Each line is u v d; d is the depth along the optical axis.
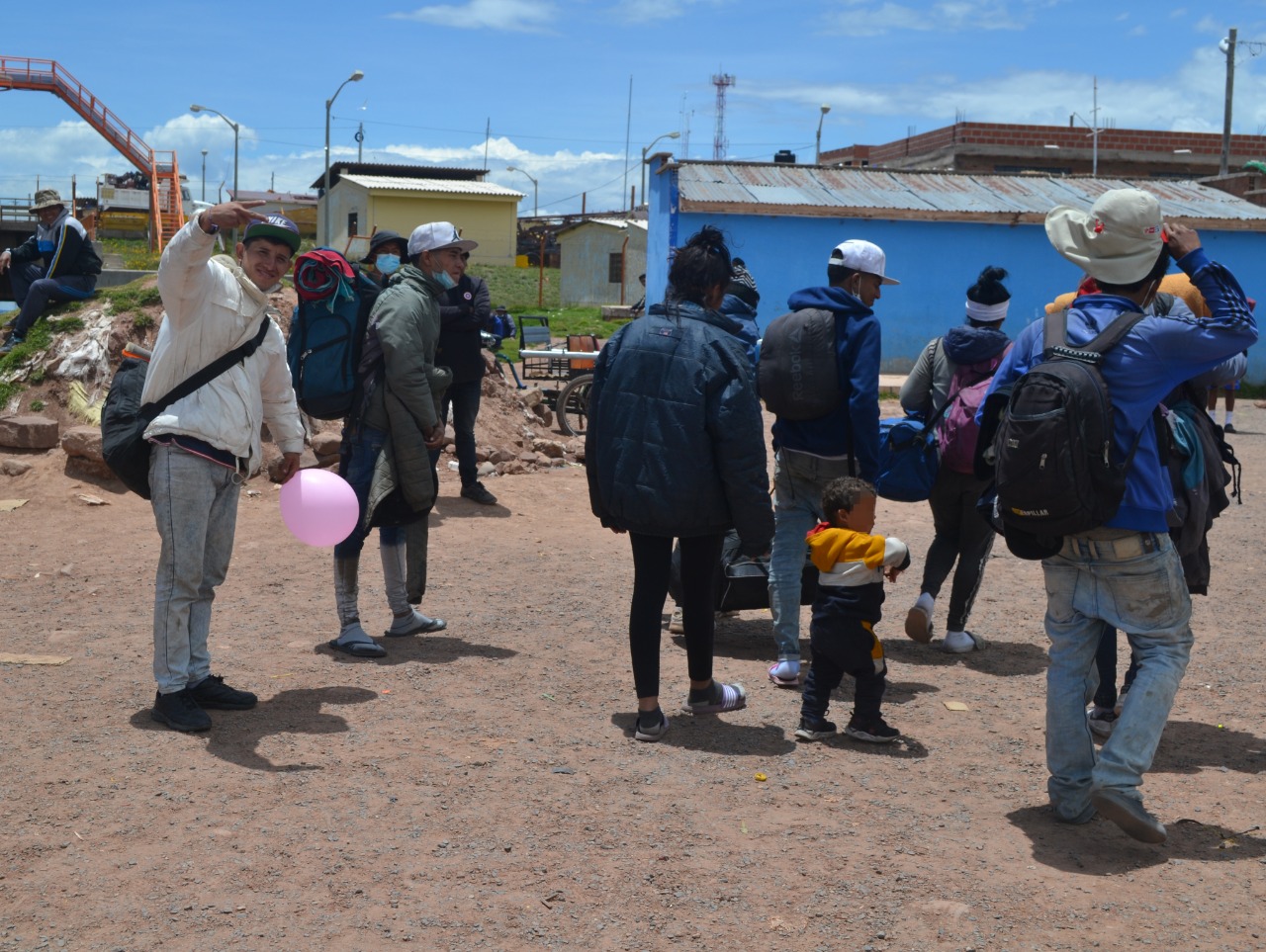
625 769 4.33
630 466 4.43
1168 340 3.57
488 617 6.53
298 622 6.30
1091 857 3.64
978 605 7.14
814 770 4.39
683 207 22.41
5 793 3.97
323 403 5.58
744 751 4.57
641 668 4.62
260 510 8.90
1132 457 3.60
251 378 4.73
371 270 7.60
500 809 3.93
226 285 4.54
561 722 4.86
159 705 4.69
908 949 3.06
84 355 10.10
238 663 5.54
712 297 4.57
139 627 6.11
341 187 56.44
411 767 4.29
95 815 3.81
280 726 4.71
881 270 5.26
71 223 10.58
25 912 3.17
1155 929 3.18
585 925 3.16
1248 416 19.33
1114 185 26.08
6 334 10.71
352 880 3.39
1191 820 3.96
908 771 4.40
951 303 23.58
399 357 5.49
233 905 3.24
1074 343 3.76
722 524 4.49
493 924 3.16
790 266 23.00
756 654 6.07
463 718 4.87
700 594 4.85
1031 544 3.78
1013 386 3.76
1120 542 3.64
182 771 4.20
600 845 3.66
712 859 3.58
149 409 4.59
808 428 5.29
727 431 4.33
